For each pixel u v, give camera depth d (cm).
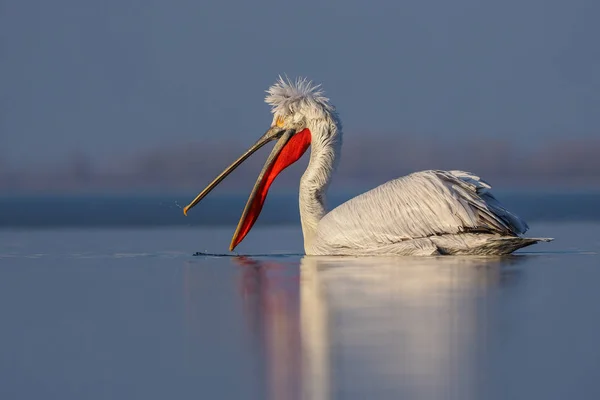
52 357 1123
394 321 1244
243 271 1758
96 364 1090
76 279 1716
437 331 1184
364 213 1877
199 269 1816
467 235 1809
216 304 1414
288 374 1020
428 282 1546
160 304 1435
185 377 1028
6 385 1015
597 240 2375
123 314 1363
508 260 1820
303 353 1099
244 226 2112
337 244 1900
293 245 2333
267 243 2400
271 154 2100
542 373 1002
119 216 3375
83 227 2991
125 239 2542
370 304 1364
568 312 1295
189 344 1167
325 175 2042
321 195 2042
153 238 2569
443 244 1814
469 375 1002
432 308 1327
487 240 1791
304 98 2069
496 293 1447
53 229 2925
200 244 2383
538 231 2692
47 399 968
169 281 1664
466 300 1388
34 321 1324
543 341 1131
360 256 1881
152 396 970
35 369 1073
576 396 935
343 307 1346
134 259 2033
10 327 1287
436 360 1055
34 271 1841
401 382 981
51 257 2091
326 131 2055
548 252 2038
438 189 1816
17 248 2306
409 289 1483
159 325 1280
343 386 973
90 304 1448
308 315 1300
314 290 1491
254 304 1400
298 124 2080
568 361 1046
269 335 1193
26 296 1530
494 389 957
